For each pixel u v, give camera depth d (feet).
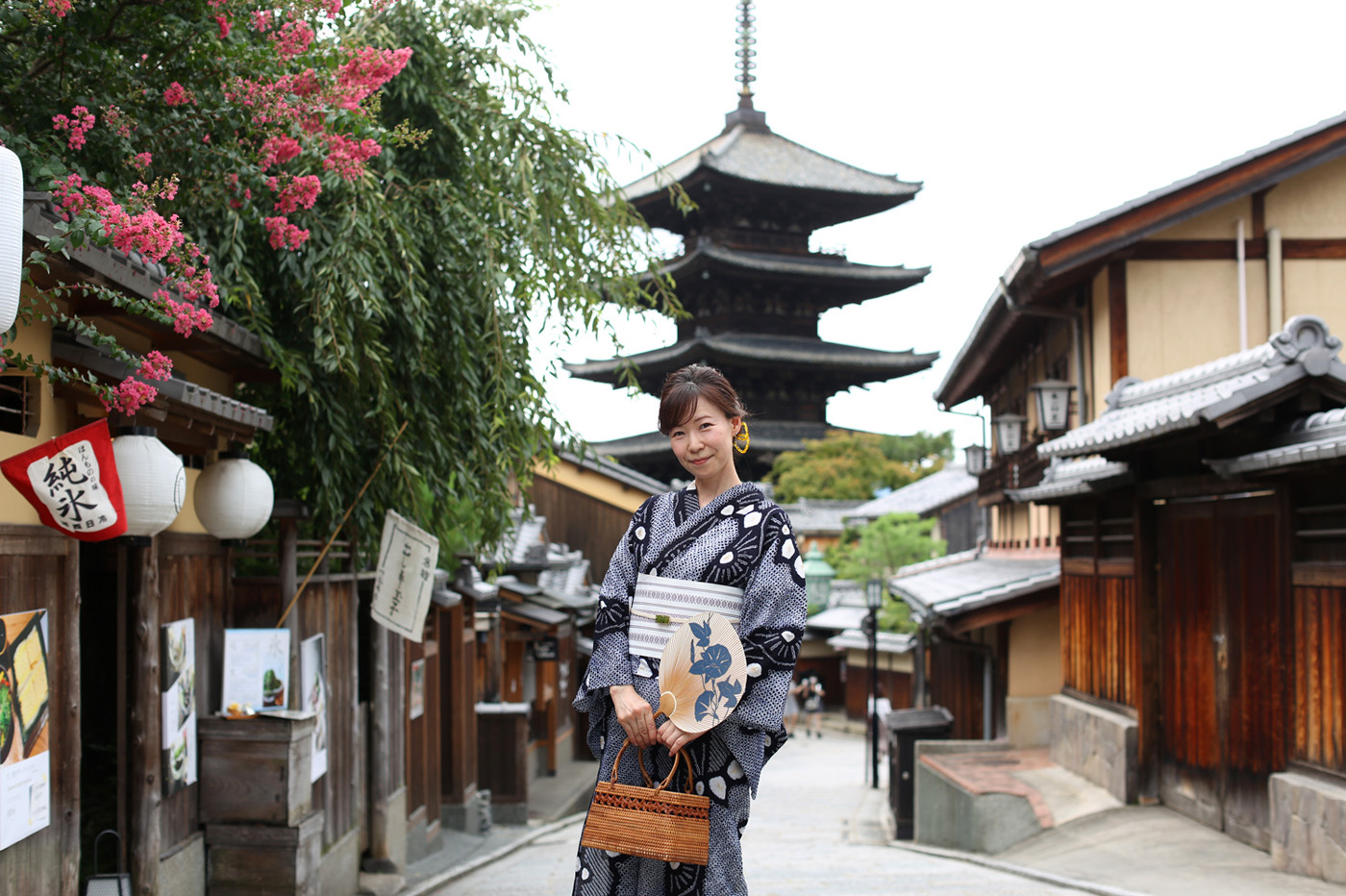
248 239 20.85
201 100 16.46
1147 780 30.68
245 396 23.43
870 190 132.26
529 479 26.63
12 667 13.19
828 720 117.19
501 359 22.77
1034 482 51.57
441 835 37.47
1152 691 30.73
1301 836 21.61
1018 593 41.63
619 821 7.70
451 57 24.09
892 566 106.52
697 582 7.98
